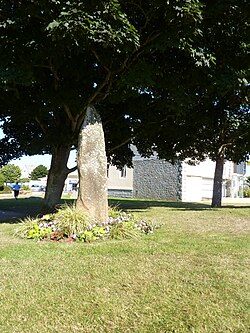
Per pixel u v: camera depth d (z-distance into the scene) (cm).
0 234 704
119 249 550
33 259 484
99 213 727
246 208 1438
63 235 638
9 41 796
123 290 362
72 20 646
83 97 981
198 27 764
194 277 405
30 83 780
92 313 307
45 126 1124
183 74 949
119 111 1161
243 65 941
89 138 758
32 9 738
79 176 743
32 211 1423
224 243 609
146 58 893
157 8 752
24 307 319
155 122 1171
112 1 664
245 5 812
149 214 1117
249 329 279
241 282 389
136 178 2939
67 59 932
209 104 1226
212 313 307
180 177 2512
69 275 412
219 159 1559
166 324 287
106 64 912
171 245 586
